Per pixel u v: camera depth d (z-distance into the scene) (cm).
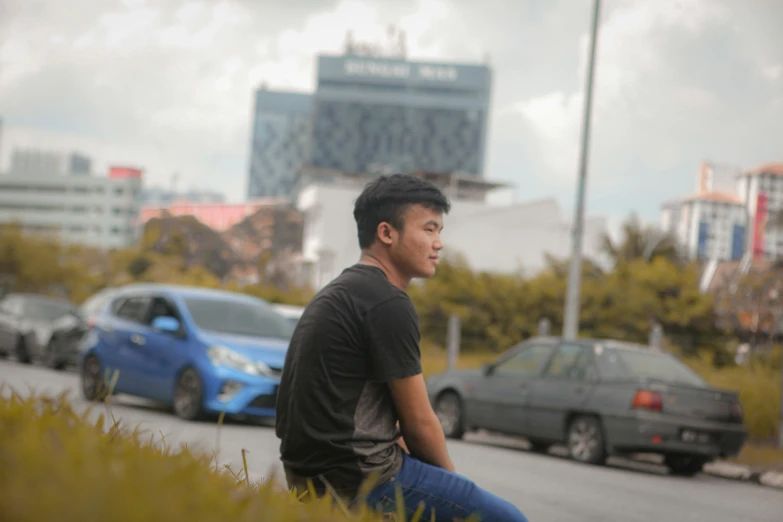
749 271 3338
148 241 8662
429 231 384
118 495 158
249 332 1516
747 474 1388
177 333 1498
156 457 263
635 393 1340
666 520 902
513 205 7731
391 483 357
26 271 6356
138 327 1570
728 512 992
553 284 3719
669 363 1439
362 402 358
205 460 291
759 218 11388
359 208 388
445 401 1644
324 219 8056
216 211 14550
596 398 1383
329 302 362
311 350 359
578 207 2236
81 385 1655
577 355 1458
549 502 955
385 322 358
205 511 179
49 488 157
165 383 1478
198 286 5012
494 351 3581
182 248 8975
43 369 2402
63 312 2619
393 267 385
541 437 1459
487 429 1559
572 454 1407
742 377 1906
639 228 5753
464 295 3684
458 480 360
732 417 1357
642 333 3412
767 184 11450
